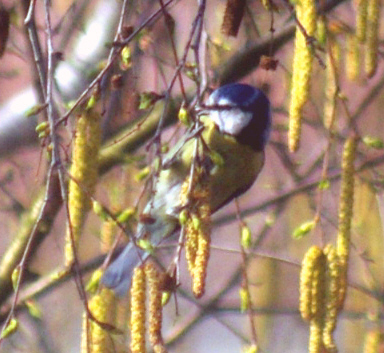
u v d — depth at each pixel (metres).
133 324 5.20
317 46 5.64
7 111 9.72
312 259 5.63
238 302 9.76
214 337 11.88
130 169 8.04
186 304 10.62
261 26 9.03
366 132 10.05
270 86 8.93
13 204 9.18
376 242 9.15
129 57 5.38
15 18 7.48
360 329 9.80
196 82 5.43
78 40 9.21
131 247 6.33
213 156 5.38
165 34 8.58
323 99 9.13
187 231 5.27
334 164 9.14
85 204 5.62
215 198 7.65
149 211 5.64
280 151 9.09
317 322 5.62
